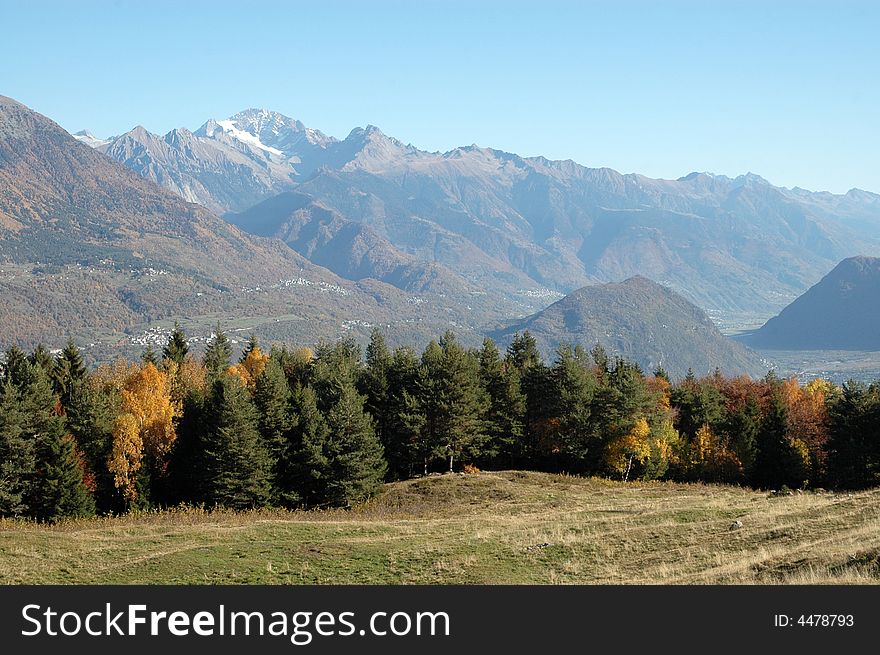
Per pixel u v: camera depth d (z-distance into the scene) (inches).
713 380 4483.3
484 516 2043.6
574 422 3193.9
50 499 2320.4
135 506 2453.2
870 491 1784.0
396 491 2726.4
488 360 3661.4
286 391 2938.0
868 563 999.6
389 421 3277.6
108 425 2613.2
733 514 1643.7
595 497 2417.6
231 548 1549.0
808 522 1347.2
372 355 4367.6
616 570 1232.8
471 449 3157.0
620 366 3811.5
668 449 3171.8
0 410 2331.4
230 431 2488.9
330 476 2554.1
